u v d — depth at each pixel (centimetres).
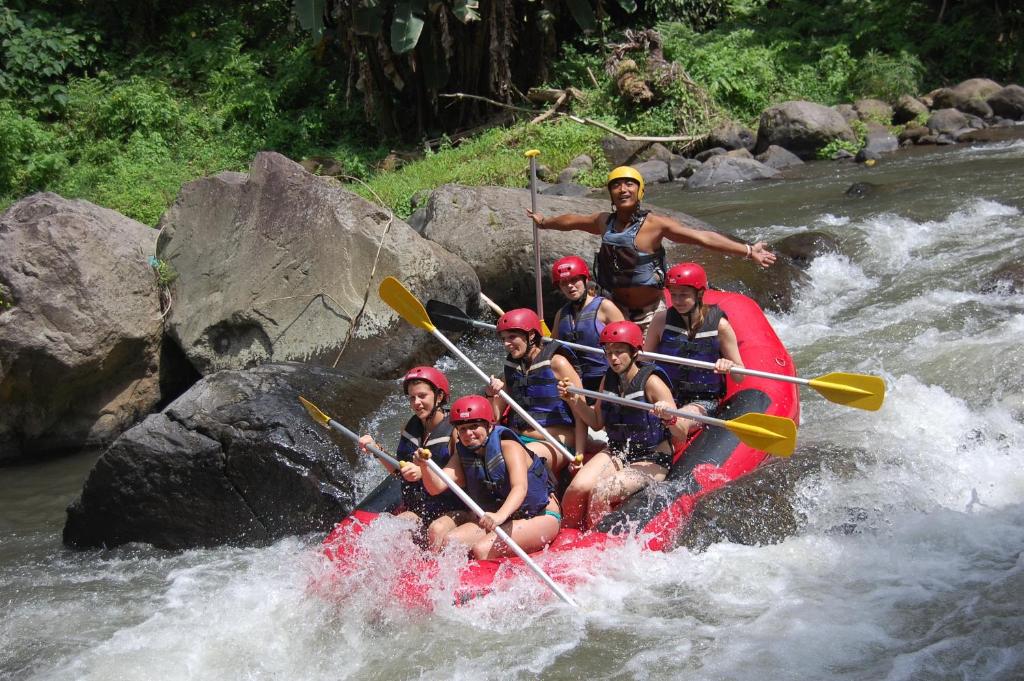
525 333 528
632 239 614
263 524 593
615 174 610
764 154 1532
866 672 381
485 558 467
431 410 491
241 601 491
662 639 419
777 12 2044
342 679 417
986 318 766
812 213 1117
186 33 2042
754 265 888
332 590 468
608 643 420
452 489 468
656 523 481
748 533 488
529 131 1623
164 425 610
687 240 607
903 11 1955
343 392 678
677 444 537
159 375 845
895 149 1517
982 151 1384
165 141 1767
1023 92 1620
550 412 530
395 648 435
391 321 820
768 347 612
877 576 451
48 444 803
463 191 962
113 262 815
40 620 499
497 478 473
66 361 768
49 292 771
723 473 512
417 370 493
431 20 1623
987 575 442
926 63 1866
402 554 466
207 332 836
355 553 473
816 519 504
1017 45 1861
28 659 458
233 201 855
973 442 584
